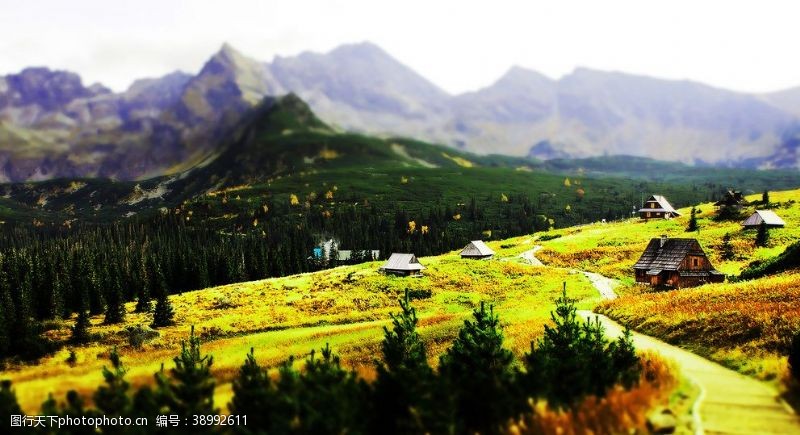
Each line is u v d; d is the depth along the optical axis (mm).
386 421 17562
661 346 35062
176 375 19781
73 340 57406
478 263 103312
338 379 19266
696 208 156625
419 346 30125
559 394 19391
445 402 17031
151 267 114875
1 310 62219
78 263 111938
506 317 51656
